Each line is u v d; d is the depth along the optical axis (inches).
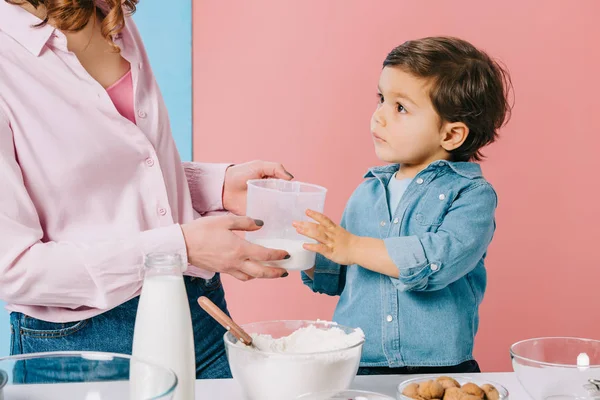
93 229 55.5
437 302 63.4
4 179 49.8
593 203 106.3
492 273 106.9
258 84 109.2
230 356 45.4
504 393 43.6
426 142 63.4
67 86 54.0
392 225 64.9
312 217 56.7
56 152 53.1
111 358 36.1
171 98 109.5
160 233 51.1
